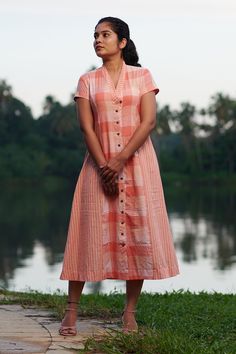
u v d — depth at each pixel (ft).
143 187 19.51
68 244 19.65
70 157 393.50
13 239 135.95
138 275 19.44
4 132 396.98
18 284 70.18
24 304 25.02
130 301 20.08
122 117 19.71
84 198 19.63
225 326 22.08
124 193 19.44
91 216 19.44
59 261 98.99
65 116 402.72
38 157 390.01
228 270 85.97
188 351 17.63
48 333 20.01
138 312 23.86
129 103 19.71
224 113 400.47
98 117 19.79
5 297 26.55
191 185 390.83
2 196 290.15
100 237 19.40
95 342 18.69
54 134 406.82
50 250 116.26
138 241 19.40
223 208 216.74
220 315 23.72
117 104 19.71
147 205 19.49
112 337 19.07
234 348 18.78
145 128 19.51
